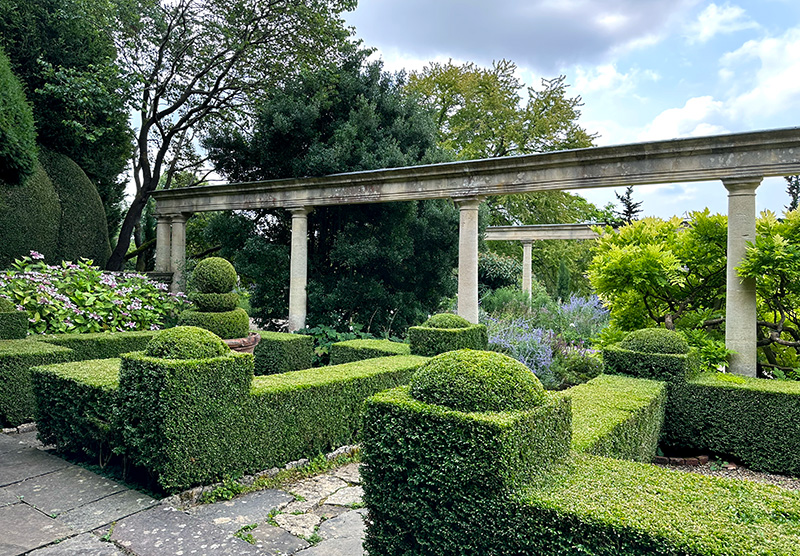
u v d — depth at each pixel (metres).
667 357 4.64
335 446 4.29
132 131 12.46
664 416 4.52
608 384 4.36
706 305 6.32
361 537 2.76
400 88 11.38
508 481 1.90
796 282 5.14
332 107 10.30
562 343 8.23
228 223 9.98
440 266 9.80
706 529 1.60
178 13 11.15
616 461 2.30
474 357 2.30
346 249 9.03
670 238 6.24
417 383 2.32
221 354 3.53
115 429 3.41
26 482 3.39
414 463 2.13
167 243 11.12
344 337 8.53
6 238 8.69
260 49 11.38
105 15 10.11
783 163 5.11
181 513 2.95
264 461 3.69
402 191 7.92
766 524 1.65
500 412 2.06
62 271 7.88
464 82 19.16
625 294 6.36
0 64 5.33
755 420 4.30
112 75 9.96
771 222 5.51
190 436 3.21
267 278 9.55
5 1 9.23
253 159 10.54
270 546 2.63
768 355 5.87
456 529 2.01
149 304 8.38
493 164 6.97
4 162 5.36
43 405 4.03
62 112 10.30
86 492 3.24
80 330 7.03
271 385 3.91
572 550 1.73
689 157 5.65
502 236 14.71
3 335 5.60
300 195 8.95
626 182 6.09
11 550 2.46
